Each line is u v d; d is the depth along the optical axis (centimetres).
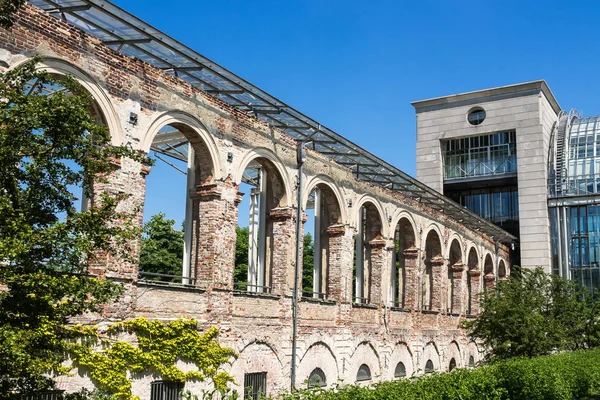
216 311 1991
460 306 4103
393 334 3123
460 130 5712
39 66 1506
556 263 5412
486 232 4772
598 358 3014
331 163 2725
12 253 848
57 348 1023
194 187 2212
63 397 1059
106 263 1647
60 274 974
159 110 1850
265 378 2208
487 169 5634
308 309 2472
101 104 1669
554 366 2428
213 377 1939
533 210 5403
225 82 2100
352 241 2831
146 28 1802
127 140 1741
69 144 970
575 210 5462
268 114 2338
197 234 2244
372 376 2909
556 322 3397
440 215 3834
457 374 1839
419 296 3456
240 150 2164
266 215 2620
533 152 5444
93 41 1661
